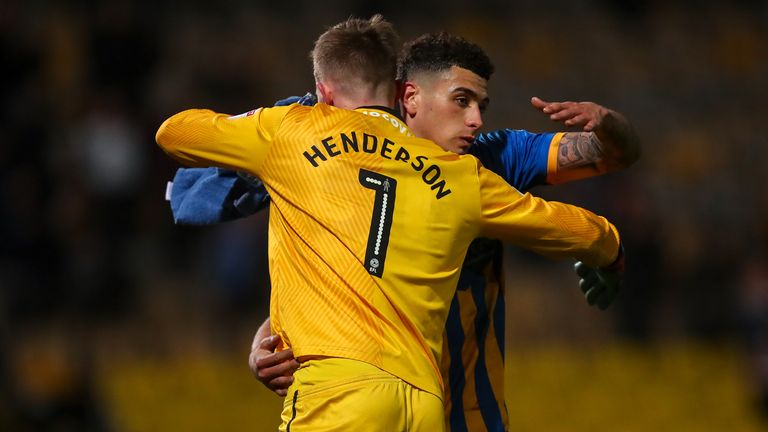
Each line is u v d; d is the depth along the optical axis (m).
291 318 11.51
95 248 35.94
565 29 57.34
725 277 41.47
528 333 38.91
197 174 13.82
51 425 25.88
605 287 13.22
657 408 31.89
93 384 26.80
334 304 11.32
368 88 12.54
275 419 28.75
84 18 47.88
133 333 34.81
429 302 11.58
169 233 38.59
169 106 41.09
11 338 29.50
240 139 11.95
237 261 35.88
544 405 31.41
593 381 32.81
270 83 48.03
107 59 38.75
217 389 29.86
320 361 11.22
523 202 11.99
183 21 50.66
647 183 49.56
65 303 34.88
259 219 36.72
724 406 32.28
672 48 58.97
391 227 11.52
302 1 54.12
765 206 46.28
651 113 54.88
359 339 11.20
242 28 51.44
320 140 11.80
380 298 11.34
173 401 29.28
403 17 54.94
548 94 53.78
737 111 56.28
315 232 11.58
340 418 10.99
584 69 55.88
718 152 52.97
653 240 38.28
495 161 13.59
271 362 11.45
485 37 55.50
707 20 61.19
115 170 37.34
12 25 38.53
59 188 36.94
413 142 11.96
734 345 37.38
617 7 59.88
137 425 28.19
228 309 35.88
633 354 35.28
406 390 11.24
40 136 36.34
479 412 13.22
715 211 49.03
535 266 41.91
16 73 37.66
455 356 13.11
